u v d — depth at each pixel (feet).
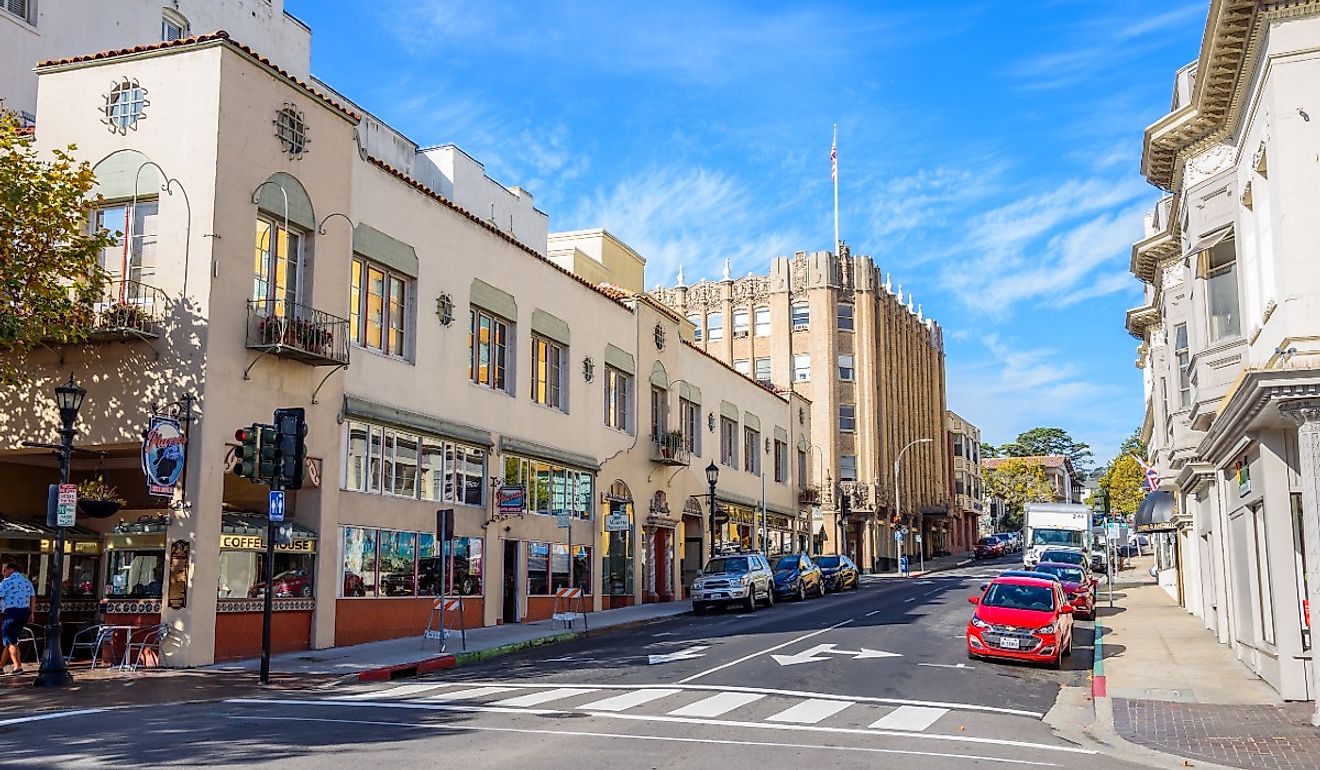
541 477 105.70
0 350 65.67
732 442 163.32
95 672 60.54
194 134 67.36
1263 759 39.50
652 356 133.90
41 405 68.08
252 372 68.33
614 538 122.62
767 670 62.39
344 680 59.00
